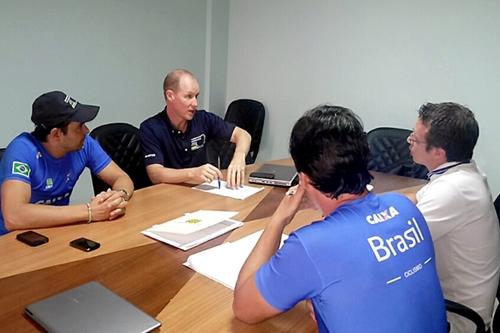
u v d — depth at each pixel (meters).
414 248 0.87
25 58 2.80
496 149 2.88
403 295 0.81
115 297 0.97
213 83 4.13
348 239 0.80
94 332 0.84
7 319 0.90
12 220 1.37
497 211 1.53
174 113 2.22
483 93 2.86
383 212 0.88
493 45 2.76
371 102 3.36
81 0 3.03
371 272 0.79
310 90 3.68
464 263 1.37
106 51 3.27
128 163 2.33
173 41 3.76
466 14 2.82
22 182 1.46
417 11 3.01
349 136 0.83
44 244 1.27
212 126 2.47
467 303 1.38
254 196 1.83
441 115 1.42
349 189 0.86
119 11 3.29
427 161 1.51
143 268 1.15
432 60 3.02
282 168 2.25
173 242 1.31
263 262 0.94
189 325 0.90
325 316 0.77
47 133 1.56
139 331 0.86
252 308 0.85
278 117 3.93
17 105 2.82
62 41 2.97
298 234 0.81
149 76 3.64
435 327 0.87
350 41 3.37
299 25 3.62
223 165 3.01
